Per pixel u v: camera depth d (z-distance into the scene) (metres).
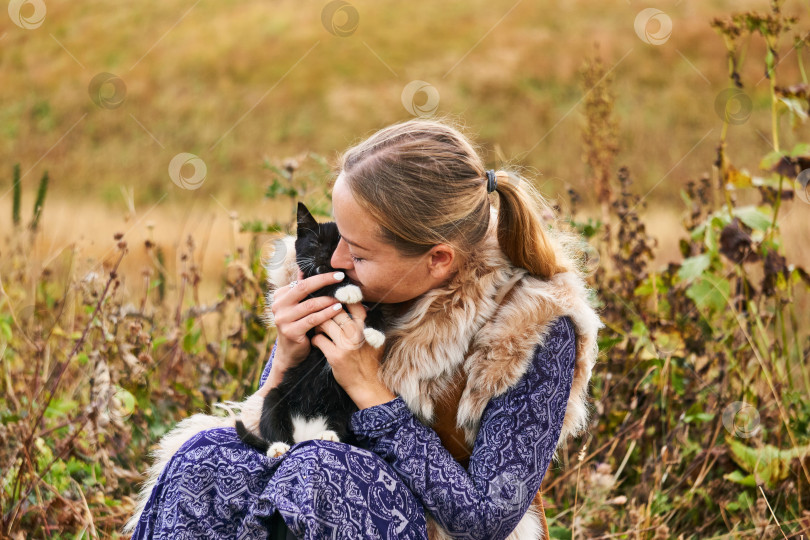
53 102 16.11
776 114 3.19
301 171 3.82
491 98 15.16
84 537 2.59
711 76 14.30
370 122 14.88
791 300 3.29
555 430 1.83
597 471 2.81
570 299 1.89
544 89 15.17
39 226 4.25
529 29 17.91
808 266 4.43
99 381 2.73
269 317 2.26
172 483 1.81
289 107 15.60
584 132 4.05
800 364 3.31
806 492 2.84
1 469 2.82
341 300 1.96
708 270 3.22
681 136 12.12
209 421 2.15
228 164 13.69
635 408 3.14
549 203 3.01
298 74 16.81
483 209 1.87
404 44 17.91
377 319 1.95
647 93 13.90
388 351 1.90
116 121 15.45
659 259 5.93
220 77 17.09
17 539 2.48
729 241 3.13
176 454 1.87
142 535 1.85
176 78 16.95
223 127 15.09
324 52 17.77
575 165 11.30
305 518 1.63
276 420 2.01
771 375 3.22
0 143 14.82
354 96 15.75
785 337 3.24
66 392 3.33
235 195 11.83
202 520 1.77
